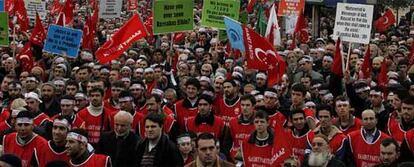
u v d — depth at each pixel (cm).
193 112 1736
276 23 2612
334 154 1455
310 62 2305
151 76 2138
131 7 5069
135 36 2353
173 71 2627
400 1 7025
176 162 1325
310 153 1316
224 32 2877
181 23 2317
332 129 1487
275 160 1306
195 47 3394
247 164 1434
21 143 1375
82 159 1255
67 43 2370
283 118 1659
